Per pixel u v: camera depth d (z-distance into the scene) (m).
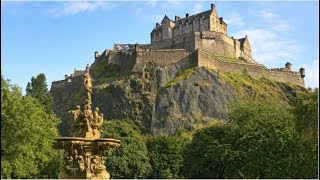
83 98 155.62
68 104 160.62
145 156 89.88
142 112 144.00
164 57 159.00
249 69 167.62
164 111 140.62
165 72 153.75
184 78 147.12
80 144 33.75
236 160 55.84
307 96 53.03
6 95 48.28
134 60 160.12
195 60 155.88
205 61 156.75
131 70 158.00
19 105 49.25
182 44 176.00
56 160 62.03
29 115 52.16
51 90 189.50
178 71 156.12
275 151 51.78
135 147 88.94
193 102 142.12
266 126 54.62
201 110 141.38
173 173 92.62
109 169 83.38
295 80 178.62
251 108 59.41
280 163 49.66
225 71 162.38
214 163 66.00
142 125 141.12
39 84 97.75
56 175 61.66
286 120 54.25
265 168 51.50
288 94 162.25
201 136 75.25
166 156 93.88
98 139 34.00
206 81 148.38
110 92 151.38
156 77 152.25
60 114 156.62
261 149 52.34
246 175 52.69
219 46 176.38
